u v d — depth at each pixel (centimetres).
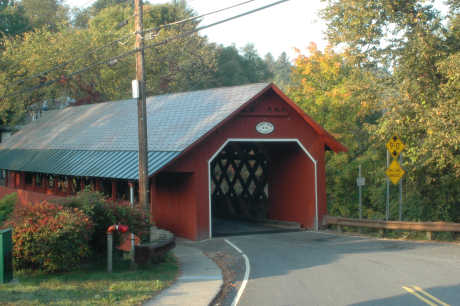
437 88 1784
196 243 1825
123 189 2167
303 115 2095
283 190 2348
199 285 1057
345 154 2855
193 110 2192
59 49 3916
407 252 1512
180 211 1994
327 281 1087
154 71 4800
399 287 998
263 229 2186
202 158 1919
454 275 1112
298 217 2245
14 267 1111
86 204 1227
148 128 2269
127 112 2758
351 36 1880
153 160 1830
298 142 2138
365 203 2752
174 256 1506
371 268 1237
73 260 1094
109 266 1178
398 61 1844
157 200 2177
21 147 3322
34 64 3788
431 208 2191
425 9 1775
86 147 2494
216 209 2798
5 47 4203
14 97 3859
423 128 1789
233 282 1120
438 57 1750
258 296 962
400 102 1827
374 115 3297
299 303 891
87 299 884
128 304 863
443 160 1716
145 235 1368
